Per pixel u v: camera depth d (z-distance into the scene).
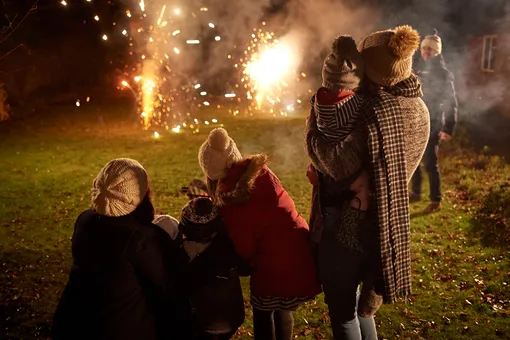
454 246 6.23
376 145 2.85
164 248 3.07
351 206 3.00
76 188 9.27
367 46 2.96
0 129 14.88
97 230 3.00
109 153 12.05
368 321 3.41
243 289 5.40
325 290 3.18
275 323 3.62
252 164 3.28
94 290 2.98
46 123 15.87
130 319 2.99
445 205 7.77
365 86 3.01
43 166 10.91
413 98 2.97
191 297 3.37
